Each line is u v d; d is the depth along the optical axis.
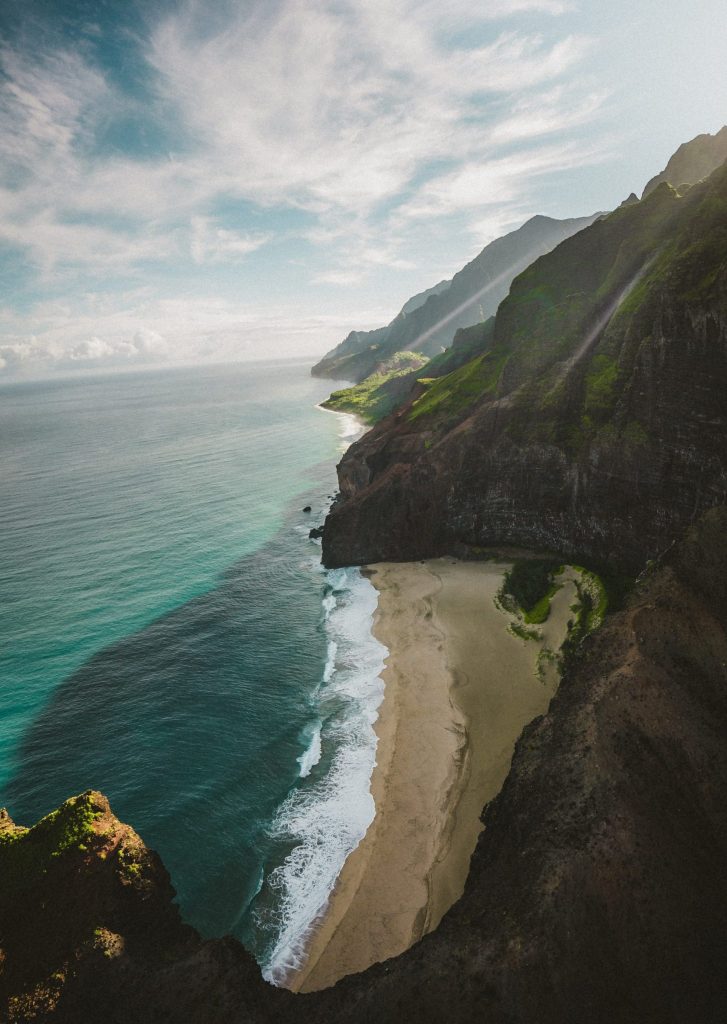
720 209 48.47
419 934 23.52
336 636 49.97
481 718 35.69
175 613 57.16
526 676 38.81
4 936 18.47
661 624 27.70
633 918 19.00
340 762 34.25
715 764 23.22
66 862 19.77
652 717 24.44
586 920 18.72
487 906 20.02
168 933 20.05
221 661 47.56
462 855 26.59
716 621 27.31
